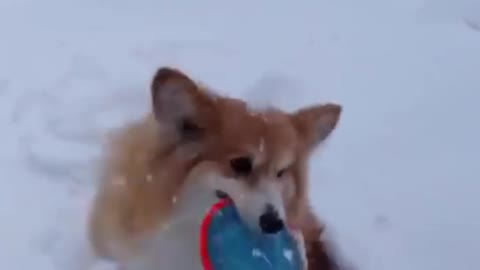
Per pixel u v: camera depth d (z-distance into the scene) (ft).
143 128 5.49
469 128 7.38
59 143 6.88
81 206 6.50
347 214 6.62
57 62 7.68
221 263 5.34
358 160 7.03
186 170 5.24
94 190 6.54
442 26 8.54
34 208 6.46
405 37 8.38
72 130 6.97
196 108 5.22
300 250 5.52
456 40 8.34
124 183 5.53
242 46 8.16
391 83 7.80
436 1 8.73
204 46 8.10
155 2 8.78
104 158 5.87
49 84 7.40
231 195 5.28
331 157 7.03
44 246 6.23
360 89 7.71
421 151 7.16
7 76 7.48
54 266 6.13
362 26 8.54
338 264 6.27
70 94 7.30
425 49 8.23
